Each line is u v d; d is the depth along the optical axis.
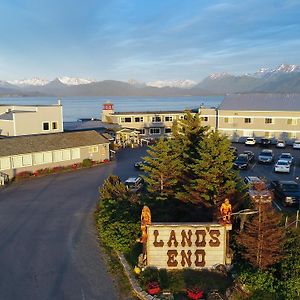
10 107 58.66
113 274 20.25
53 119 55.44
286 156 51.28
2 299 17.91
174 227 20.02
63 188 38.78
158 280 19.02
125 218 24.39
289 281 17.56
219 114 72.19
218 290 18.36
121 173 45.47
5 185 40.38
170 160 27.70
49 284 19.25
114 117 74.50
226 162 24.95
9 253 22.88
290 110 67.00
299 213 28.08
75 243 24.36
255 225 19.12
